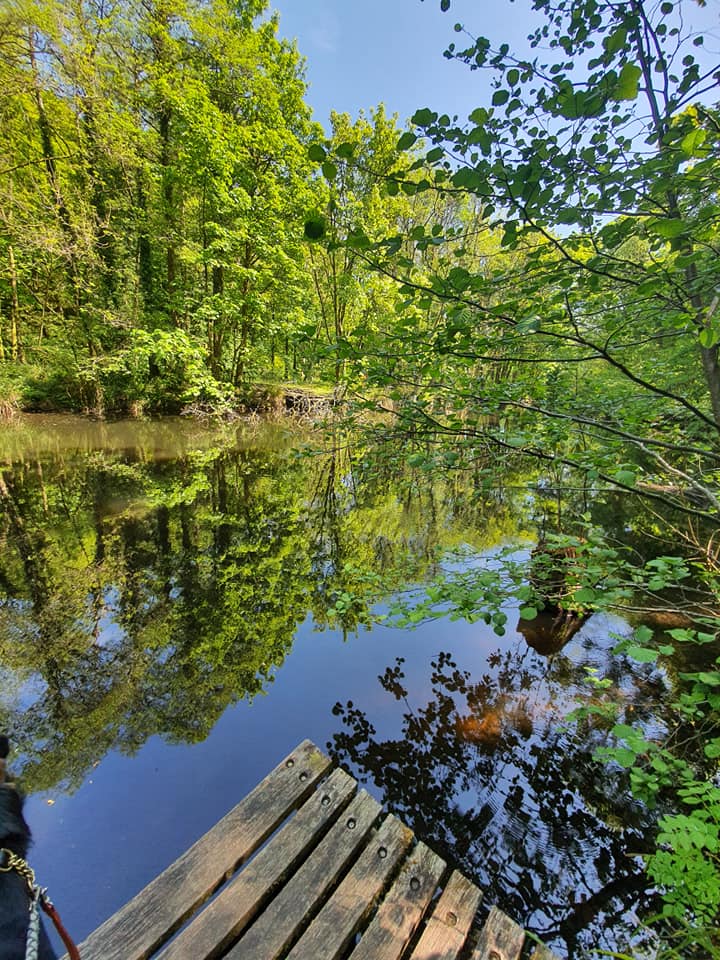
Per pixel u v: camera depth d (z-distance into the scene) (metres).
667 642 3.75
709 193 1.42
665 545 5.40
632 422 2.38
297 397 17.06
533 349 2.59
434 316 1.97
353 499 7.79
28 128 9.73
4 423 11.51
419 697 3.20
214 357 15.66
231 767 2.58
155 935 1.59
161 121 13.16
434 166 1.27
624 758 1.75
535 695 3.24
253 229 13.52
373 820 2.08
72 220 10.27
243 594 4.53
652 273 1.53
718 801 1.73
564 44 1.42
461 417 2.33
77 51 8.40
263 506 7.29
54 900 1.90
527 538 6.04
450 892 1.87
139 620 4.02
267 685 3.27
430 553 5.54
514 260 2.09
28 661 3.44
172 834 2.19
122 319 12.79
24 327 13.13
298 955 1.57
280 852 1.90
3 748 1.17
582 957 1.79
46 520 6.16
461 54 1.30
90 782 2.45
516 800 2.46
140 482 8.11
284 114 14.81
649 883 2.06
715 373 2.24
